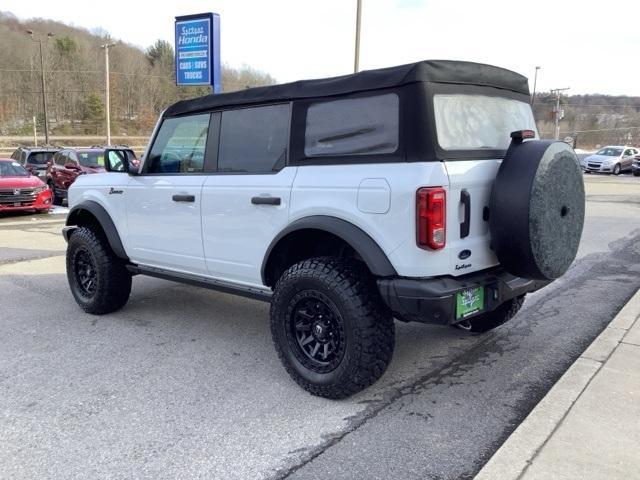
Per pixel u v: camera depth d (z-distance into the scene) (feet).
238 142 13.69
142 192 15.88
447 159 10.61
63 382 13.03
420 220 10.18
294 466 9.47
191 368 13.80
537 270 11.00
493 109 12.28
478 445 10.05
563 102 185.26
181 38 36.32
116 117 282.56
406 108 10.58
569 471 8.71
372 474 9.21
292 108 12.51
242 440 10.33
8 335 16.38
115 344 15.57
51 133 263.49
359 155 11.30
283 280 12.15
